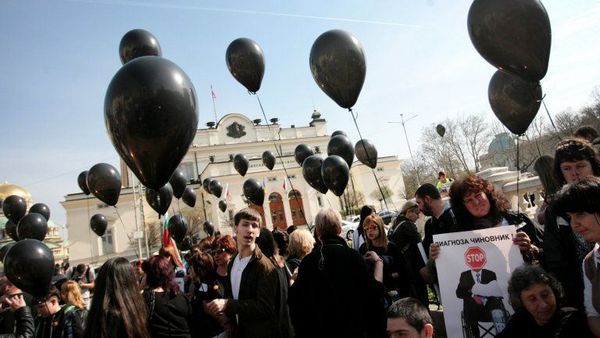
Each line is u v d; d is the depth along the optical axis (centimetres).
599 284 209
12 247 388
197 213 3894
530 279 221
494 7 316
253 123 5278
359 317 275
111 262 279
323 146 5359
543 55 318
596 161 277
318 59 450
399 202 4522
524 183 767
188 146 257
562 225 257
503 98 429
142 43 509
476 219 300
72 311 409
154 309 301
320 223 318
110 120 238
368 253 366
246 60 603
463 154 4284
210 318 423
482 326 269
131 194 4094
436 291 510
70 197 3934
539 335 221
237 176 4050
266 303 336
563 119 3186
